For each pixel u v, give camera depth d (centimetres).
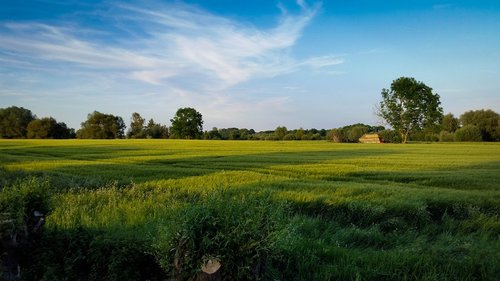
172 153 4338
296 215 1082
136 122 14212
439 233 1090
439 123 9588
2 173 2031
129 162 3147
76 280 686
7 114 12394
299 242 827
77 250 721
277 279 670
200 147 5850
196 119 12888
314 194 1438
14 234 691
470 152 4888
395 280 704
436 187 1781
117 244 712
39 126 11744
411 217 1218
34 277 689
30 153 4303
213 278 559
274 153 4453
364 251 858
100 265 698
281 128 11781
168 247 591
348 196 1448
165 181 1848
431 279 686
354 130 10581
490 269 744
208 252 573
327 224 1097
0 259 675
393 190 1560
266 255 622
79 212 1099
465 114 11125
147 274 696
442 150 5353
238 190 1441
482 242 922
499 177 2092
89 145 6238
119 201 1281
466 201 1336
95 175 2106
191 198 1328
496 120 9769
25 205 751
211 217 590
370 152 4819
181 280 580
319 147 6141
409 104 9225
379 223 1162
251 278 584
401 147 6281
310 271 734
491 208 1288
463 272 736
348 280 699
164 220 726
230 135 12538
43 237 764
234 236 580
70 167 2575
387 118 9638
